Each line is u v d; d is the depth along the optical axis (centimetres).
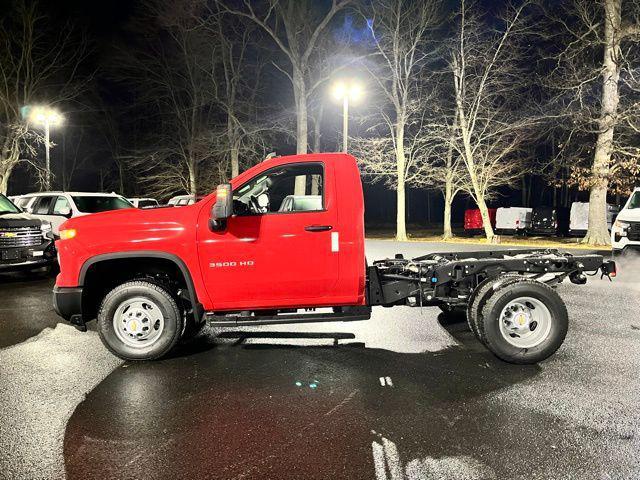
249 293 514
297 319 523
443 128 2509
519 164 2592
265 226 506
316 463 324
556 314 502
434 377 478
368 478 306
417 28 2430
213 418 392
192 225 509
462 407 407
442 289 588
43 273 1217
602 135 1969
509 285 509
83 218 528
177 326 530
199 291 512
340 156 523
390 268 599
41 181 2991
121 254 509
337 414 397
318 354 555
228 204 464
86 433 368
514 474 309
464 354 549
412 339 612
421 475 309
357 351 564
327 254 507
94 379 480
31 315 753
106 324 524
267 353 561
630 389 442
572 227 2523
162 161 3497
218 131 3238
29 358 544
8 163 2769
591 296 879
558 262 562
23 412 405
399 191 2480
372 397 431
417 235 3120
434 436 359
